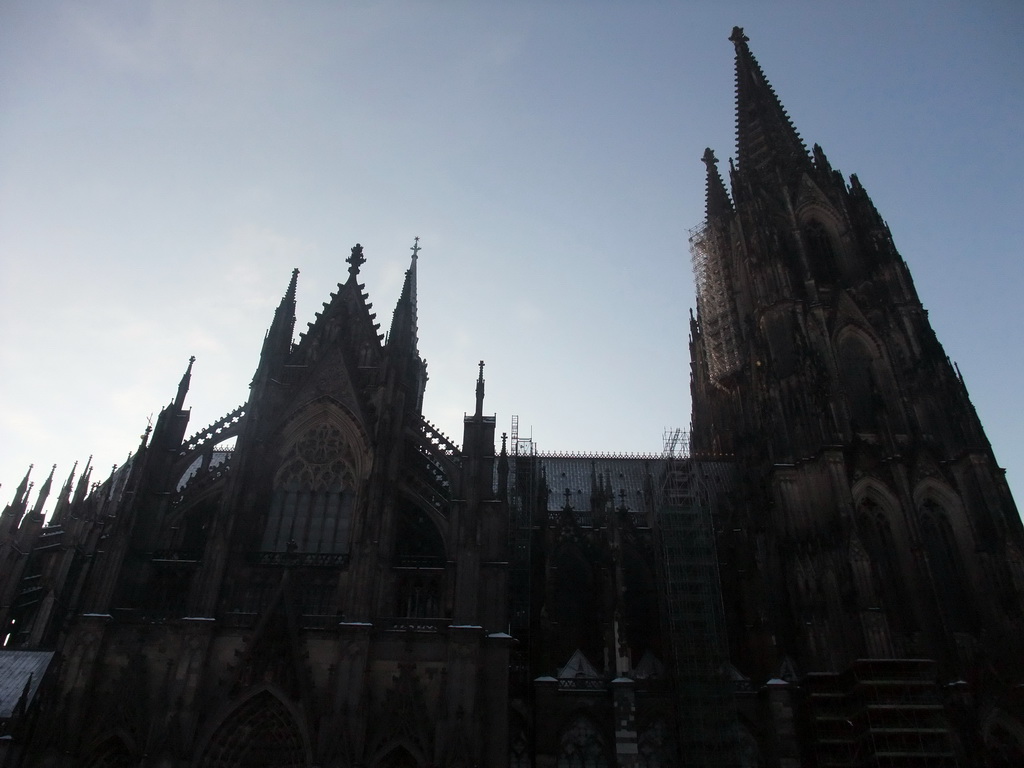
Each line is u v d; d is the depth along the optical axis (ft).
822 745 211.61
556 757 223.92
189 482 227.81
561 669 250.78
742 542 265.54
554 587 264.93
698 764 217.77
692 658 234.99
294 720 183.83
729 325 393.70
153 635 194.08
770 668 231.30
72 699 182.09
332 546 221.87
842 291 311.06
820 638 227.61
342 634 191.21
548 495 307.37
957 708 215.31
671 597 251.19
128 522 210.38
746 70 438.81
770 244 320.29
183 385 242.78
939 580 248.32
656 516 278.26
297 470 233.35
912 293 309.42
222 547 204.23
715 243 443.73
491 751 186.19
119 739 181.06
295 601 205.57
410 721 183.52
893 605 239.09
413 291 361.71
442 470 232.32
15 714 178.19
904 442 273.13
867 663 210.79
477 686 188.44
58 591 263.08
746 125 417.49
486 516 219.20
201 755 178.60
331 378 244.42
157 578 209.05
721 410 384.68
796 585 238.48
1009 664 225.76
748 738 227.20
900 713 206.59
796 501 255.91
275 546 221.46
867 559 230.68
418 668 192.13
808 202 348.18
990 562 242.99
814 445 260.62
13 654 227.40
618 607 244.01
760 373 301.22
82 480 301.22
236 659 191.42
